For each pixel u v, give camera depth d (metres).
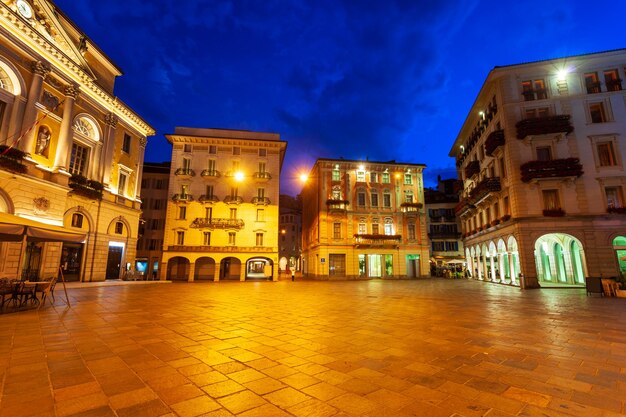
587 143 25.19
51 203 20.83
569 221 24.30
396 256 40.81
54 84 21.86
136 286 24.64
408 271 41.31
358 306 13.81
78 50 23.75
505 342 7.41
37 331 8.09
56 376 5.00
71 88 22.72
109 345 6.88
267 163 39.75
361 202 41.38
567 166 24.27
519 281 26.02
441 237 51.31
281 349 6.75
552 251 29.53
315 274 42.00
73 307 12.22
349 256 40.16
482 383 4.89
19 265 11.58
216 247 36.56
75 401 4.10
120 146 28.69
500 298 17.19
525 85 27.53
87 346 6.78
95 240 25.11
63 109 22.45
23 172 18.83
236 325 9.33
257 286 27.62
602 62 26.27
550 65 26.88
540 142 25.88
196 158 38.62
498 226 29.06
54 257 21.22
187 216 37.12
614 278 19.53
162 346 6.87
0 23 18.38
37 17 20.77
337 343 7.29
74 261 23.78
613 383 4.91
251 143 39.50
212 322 9.75
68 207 22.89
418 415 3.85
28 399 4.14
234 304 14.34
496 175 29.52
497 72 27.69
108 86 28.52
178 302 14.77
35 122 19.86
